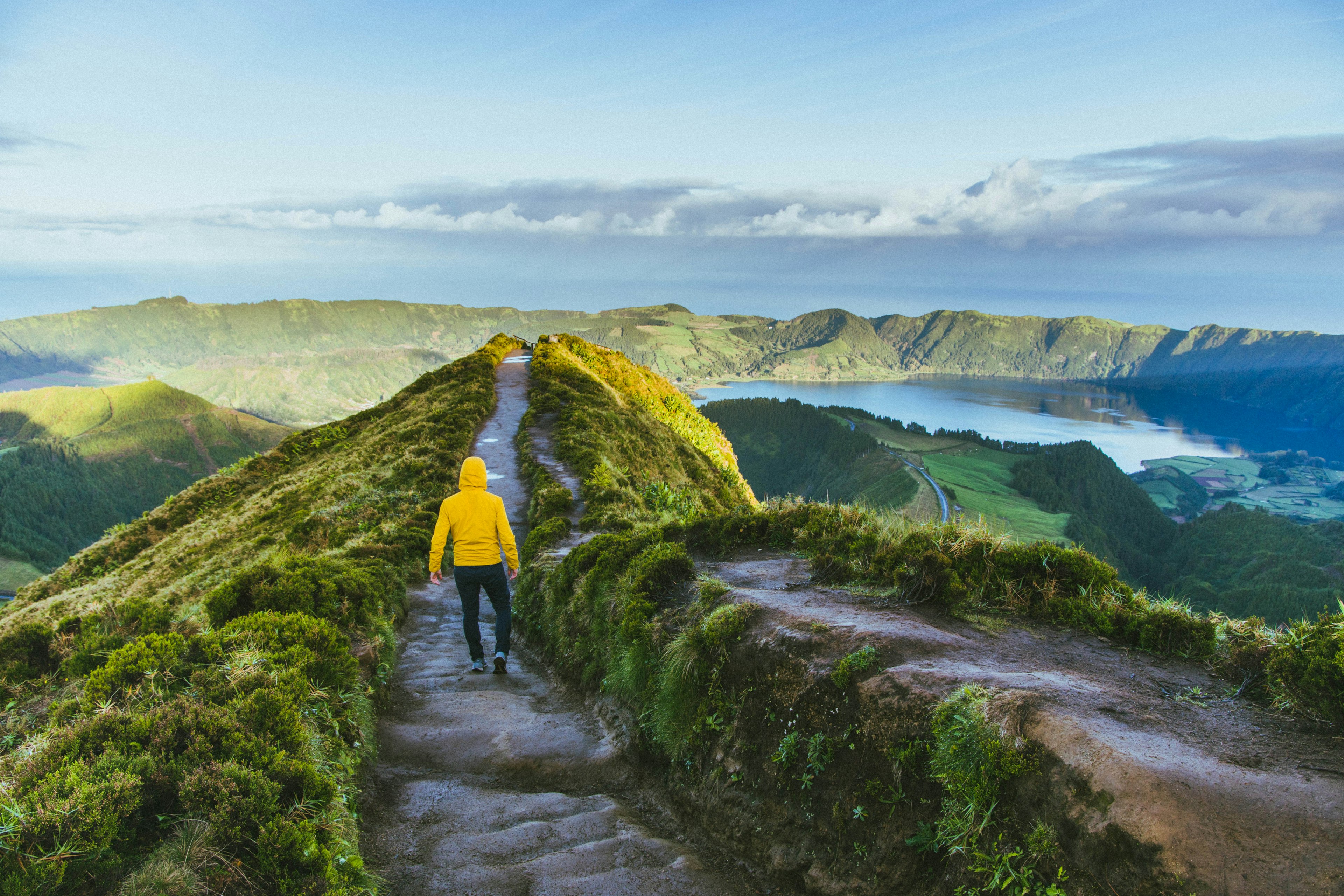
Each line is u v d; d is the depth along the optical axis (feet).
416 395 128.67
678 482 86.89
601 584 22.71
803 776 11.91
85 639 16.17
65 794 8.78
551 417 93.50
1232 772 8.11
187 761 10.10
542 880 11.76
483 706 20.76
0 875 7.61
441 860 12.44
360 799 14.12
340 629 20.98
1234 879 6.92
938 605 15.17
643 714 17.02
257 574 20.93
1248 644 11.00
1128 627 13.15
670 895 11.48
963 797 9.36
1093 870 7.77
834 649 12.83
